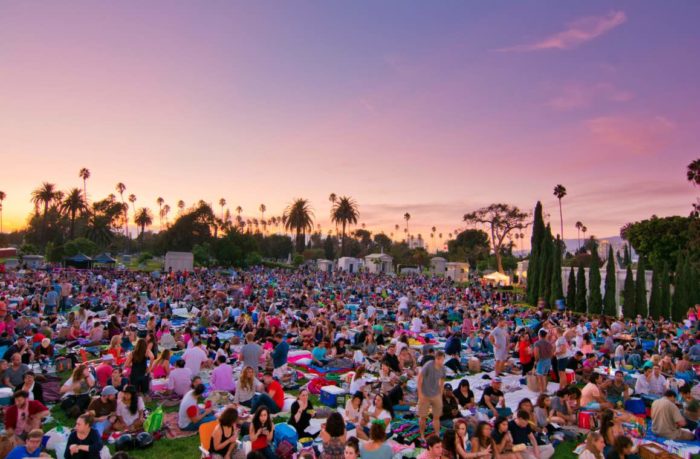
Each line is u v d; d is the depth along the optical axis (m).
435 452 7.49
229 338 19.62
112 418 8.88
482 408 10.90
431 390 9.25
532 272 44.09
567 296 40.41
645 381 12.50
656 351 18.69
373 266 94.56
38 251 88.69
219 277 51.44
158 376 12.34
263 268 78.12
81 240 72.44
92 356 15.43
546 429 9.93
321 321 19.73
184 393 11.27
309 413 9.35
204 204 88.19
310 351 17.62
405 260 110.81
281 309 24.64
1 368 10.37
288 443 7.94
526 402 8.77
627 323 25.72
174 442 8.85
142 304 25.73
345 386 12.48
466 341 20.38
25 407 8.23
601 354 17.41
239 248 81.00
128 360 11.81
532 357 14.63
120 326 18.55
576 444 9.61
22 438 8.08
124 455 6.01
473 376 15.04
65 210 97.38
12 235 140.25
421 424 9.27
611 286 36.97
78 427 6.98
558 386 13.95
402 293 41.06
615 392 11.61
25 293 28.72
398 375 13.28
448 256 125.06
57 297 24.20
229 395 11.22
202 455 7.86
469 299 38.47
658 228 60.28
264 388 10.89
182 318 25.17
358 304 32.88
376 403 9.69
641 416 10.90
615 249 103.38
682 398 11.52
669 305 36.28
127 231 136.88
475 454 7.76
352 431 9.33
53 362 13.39
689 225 54.41
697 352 17.84
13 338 15.30
